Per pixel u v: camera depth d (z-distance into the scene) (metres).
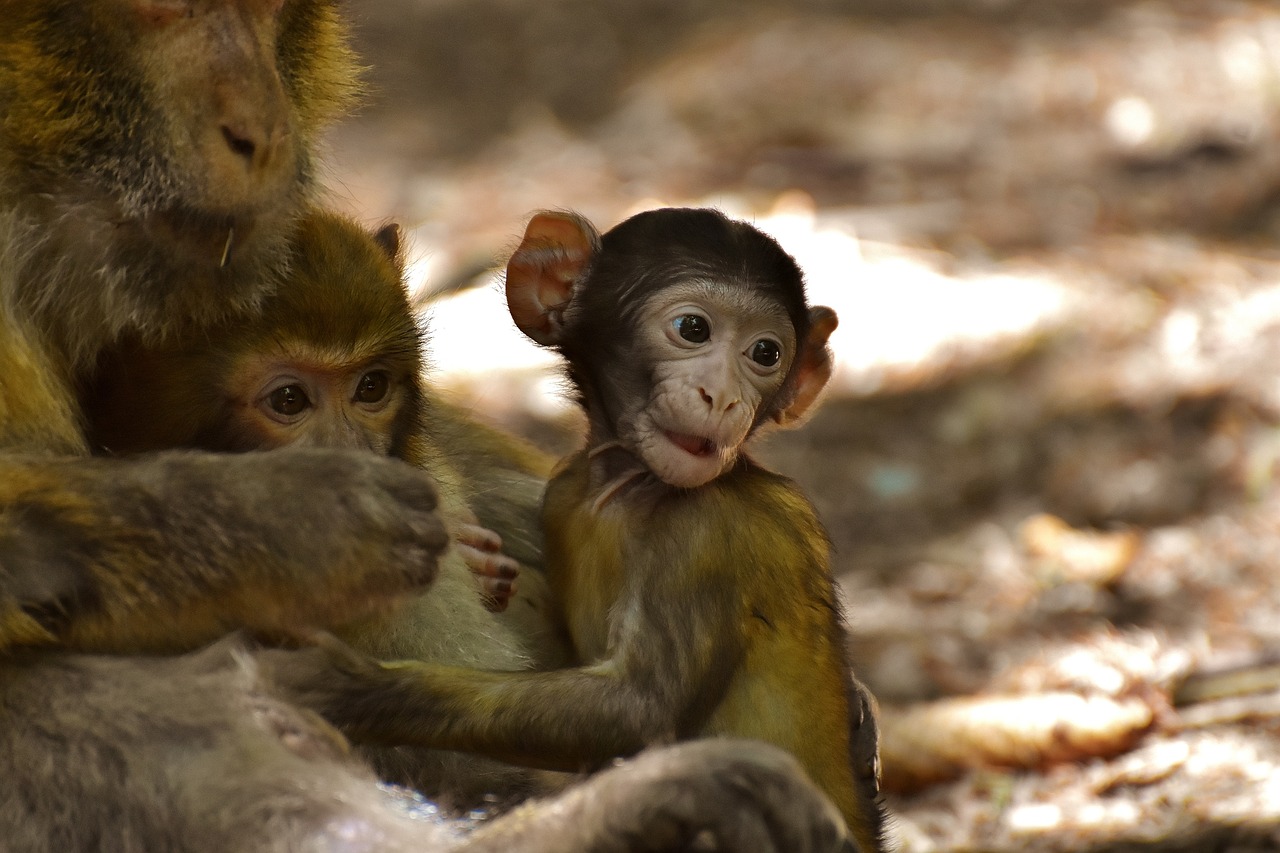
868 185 26.94
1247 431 19.25
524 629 10.38
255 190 8.50
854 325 21.88
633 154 29.11
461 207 26.73
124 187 8.52
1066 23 32.28
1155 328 21.33
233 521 8.04
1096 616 16.28
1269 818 12.15
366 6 36.44
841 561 18.12
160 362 8.95
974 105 29.41
